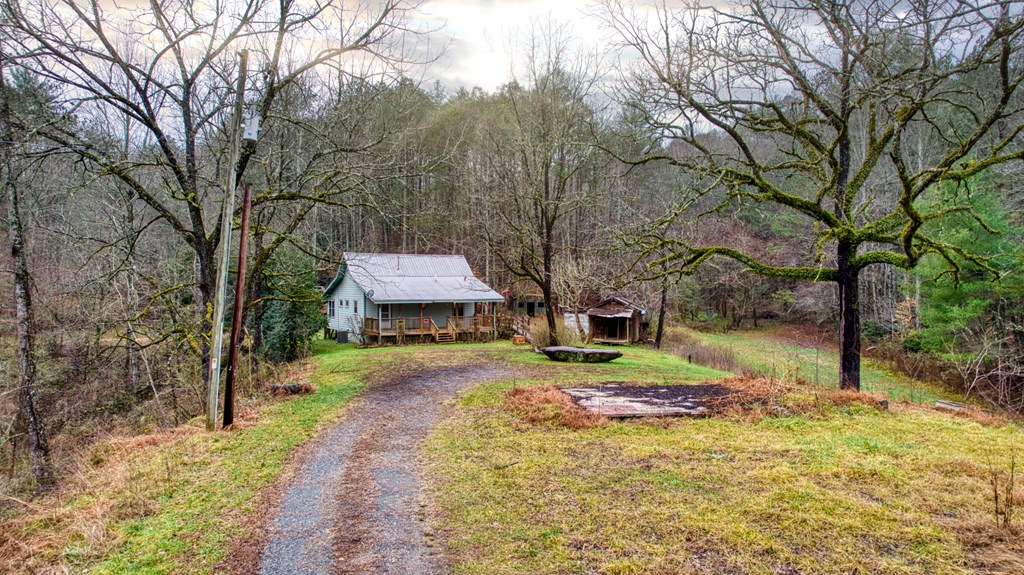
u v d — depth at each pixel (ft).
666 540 15.06
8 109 34.94
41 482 35.37
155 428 37.58
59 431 47.47
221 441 27.14
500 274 130.52
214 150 45.78
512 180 72.13
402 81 43.98
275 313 71.92
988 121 32.27
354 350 80.84
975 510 16.52
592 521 16.46
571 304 100.89
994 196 56.90
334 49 36.32
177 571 14.67
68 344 57.98
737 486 18.78
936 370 66.13
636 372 50.42
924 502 17.21
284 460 24.11
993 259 53.06
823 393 32.53
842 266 39.68
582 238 106.42
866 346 86.69
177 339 41.52
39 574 14.73
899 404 33.35
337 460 23.98
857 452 22.38
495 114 90.63
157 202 37.29
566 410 29.37
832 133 62.85
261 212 42.47
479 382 44.16
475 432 27.45
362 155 47.11
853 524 15.69
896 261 36.88
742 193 39.50
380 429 29.22
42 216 56.29
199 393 39.78
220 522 17.72
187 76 37.04
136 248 55.98
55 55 31.58
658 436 25.23
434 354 68.33
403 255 104.58
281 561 15.01
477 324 98.07
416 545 15.65
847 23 33.35
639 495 18.25
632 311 101.55
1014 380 55.36
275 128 49.29
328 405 35.70
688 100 38.58
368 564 14.66
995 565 13.34
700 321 133.28
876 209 76.79
